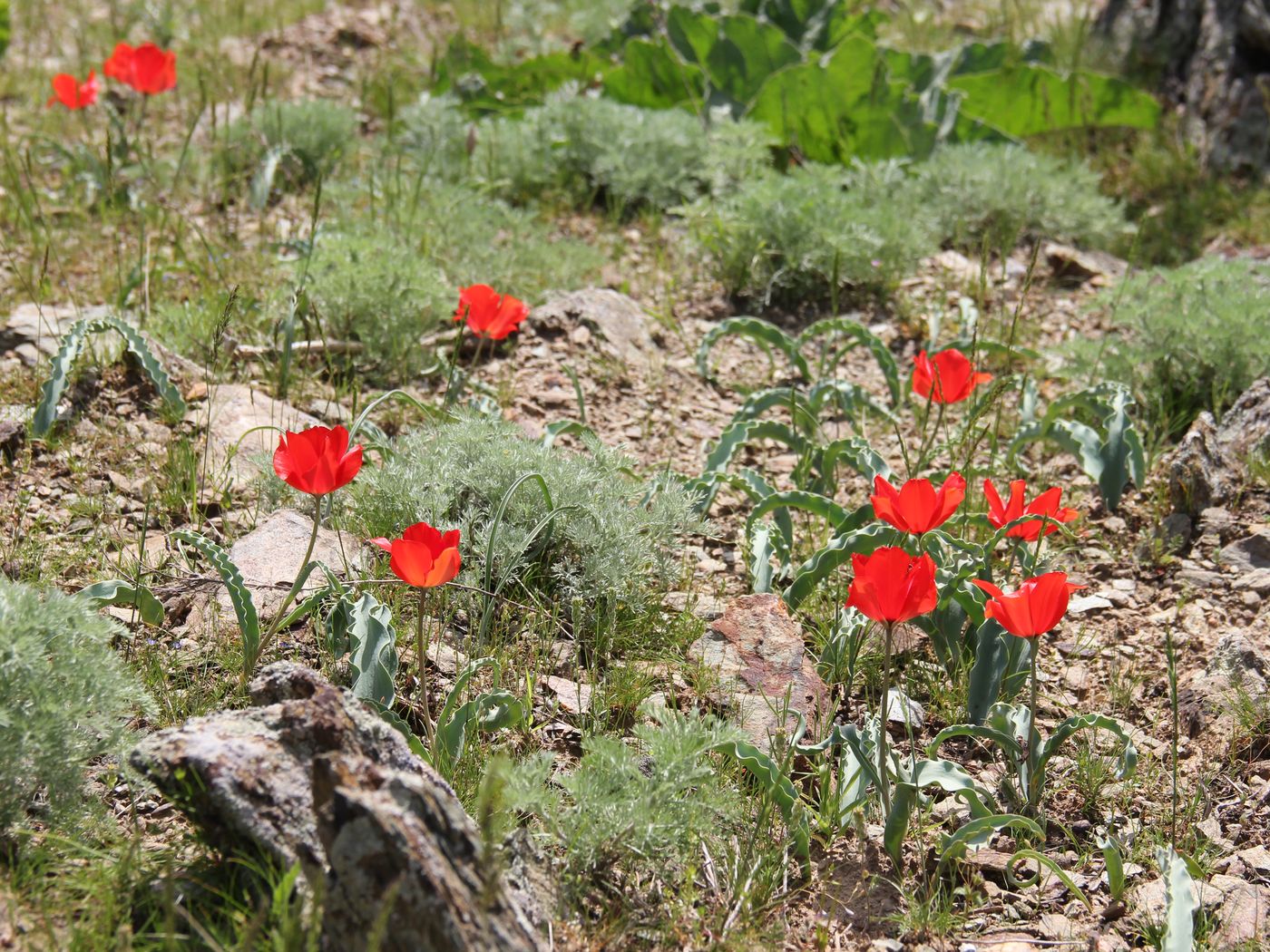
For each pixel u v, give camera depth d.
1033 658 2.71
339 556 3.40
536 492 3.48
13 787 2.34
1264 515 3.93
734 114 7.17
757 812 2.75
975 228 6.21
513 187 6.34
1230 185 6.87
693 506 3.79
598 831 2.46
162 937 2.13
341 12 8.80
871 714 3.01
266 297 4.76
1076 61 7.65
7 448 3.80
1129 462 4.14
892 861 2.67
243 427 4.04
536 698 3.04
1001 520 3.06
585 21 8.67
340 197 5.79
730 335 5.28
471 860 2.11
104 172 5.72
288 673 2.46
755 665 3.18
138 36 8.27
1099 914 2.58
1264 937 2.49
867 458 3.81
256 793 2.21
